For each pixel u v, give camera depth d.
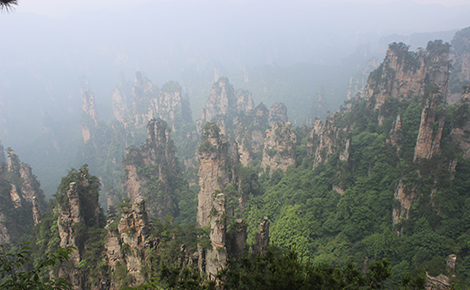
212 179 97.19
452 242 62.03
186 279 29.39
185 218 109.25
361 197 83.94
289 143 117.12
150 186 110.00
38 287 16.69
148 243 55.81
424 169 71.50
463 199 67.38
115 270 57.31
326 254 76.06
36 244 63.53
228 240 54.16
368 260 69.56
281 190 108.31
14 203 98.81
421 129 72.75
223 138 115.31
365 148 95.44
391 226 75.44
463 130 73.06
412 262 64.31
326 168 99.81
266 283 24.97
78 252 58.47
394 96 109.00
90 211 65.94
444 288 52.34
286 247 79.62
